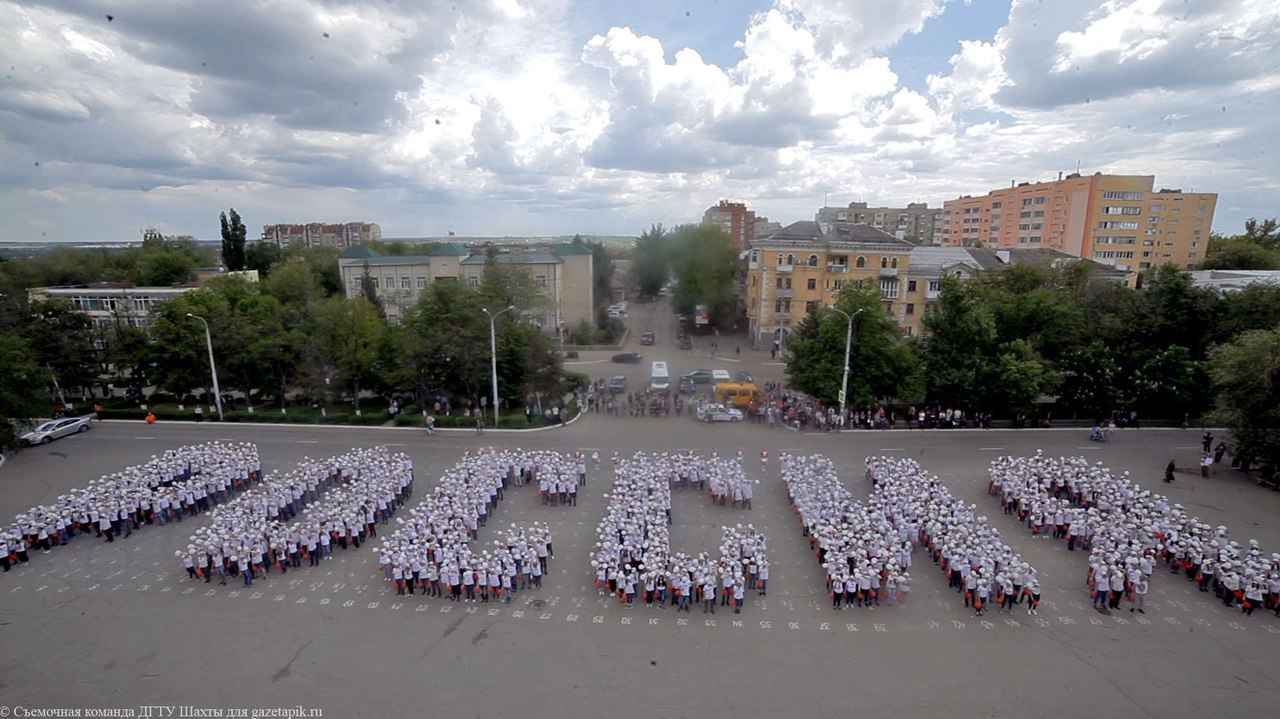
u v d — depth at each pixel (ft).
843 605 85.61
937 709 66.23
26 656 74.74
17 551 96.68
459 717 64.80
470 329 172.24
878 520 98.43
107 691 68.90
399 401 194.39
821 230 267.18
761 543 91.86
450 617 82.69
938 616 83.35
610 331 302.45
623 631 79.66
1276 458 125.90
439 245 325.01
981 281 200.85
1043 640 78.33
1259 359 125.59
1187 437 160.97
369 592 88.74
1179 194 358.23
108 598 87.40
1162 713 65.98
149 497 111.75
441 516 100.17
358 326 179.52
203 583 91.20
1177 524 100.58
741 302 332.60
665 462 125.49
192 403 194.18
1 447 144.46
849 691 68.85
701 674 71.56
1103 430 157.48
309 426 169.48
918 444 153.99
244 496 111.55
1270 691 69.36
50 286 319.06
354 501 105.91
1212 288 180.24
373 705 66.59
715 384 203.62
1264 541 104.68
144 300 250.98
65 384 185.98
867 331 168.55
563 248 308.19
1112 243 362.74
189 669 72.43
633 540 93.91
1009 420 174.60
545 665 73.05
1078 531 100.68
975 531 97.40
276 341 177.99
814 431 164.76
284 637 78.38
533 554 89.76
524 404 184.34
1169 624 81.71
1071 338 177.78
